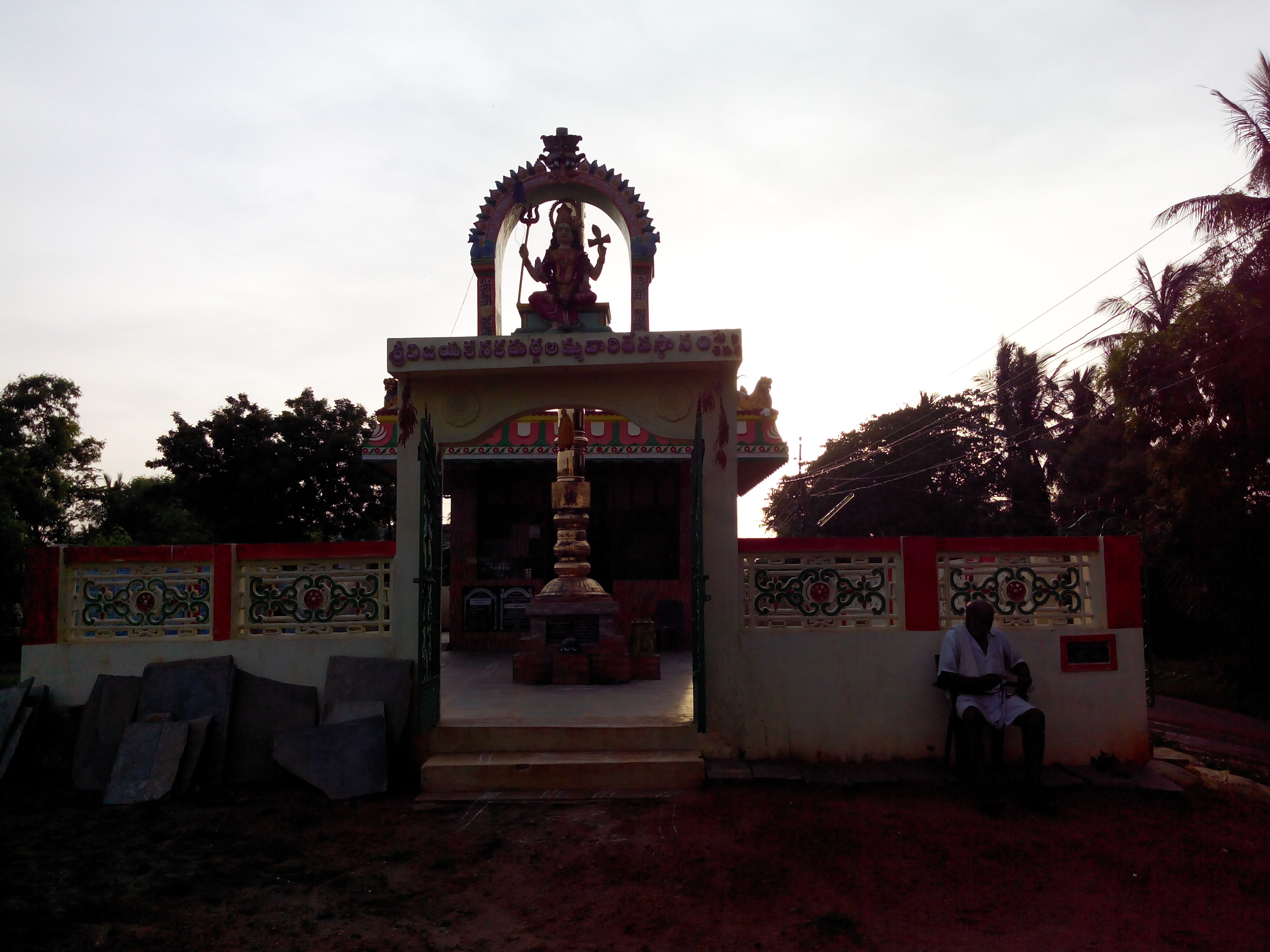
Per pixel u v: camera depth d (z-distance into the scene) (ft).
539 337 22.56
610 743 21.84
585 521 32.14
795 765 21.56
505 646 45.47
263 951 12.64
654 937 13.26
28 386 87.76
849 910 14.20
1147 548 54.54
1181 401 46.44
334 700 21.66
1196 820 18.49
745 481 49.90
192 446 79.82
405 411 23.17
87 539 89.15
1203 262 59.67
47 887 14.67
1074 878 15.42
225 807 19.33
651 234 23.99
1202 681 52.90
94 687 21.94
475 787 20.43
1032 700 21.90
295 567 22.91
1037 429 101.40
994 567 22.59
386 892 14.87
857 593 22.49
